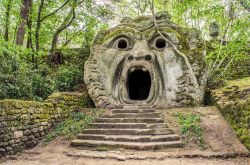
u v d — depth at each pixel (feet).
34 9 46.80
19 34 38.99
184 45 38.37
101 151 25.52
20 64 33.88
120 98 38.04
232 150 24.79
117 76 39.11
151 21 40.22
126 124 29.76
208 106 35.24
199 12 43.50
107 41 40.29
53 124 31.27
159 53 38.63
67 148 26.71
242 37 40.14
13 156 23.68
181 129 28.71
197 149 25.67
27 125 26.76
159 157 23.26
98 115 33.53
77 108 36.27
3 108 23.67
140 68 38.01
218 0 42.55
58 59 49.83
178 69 37.22
